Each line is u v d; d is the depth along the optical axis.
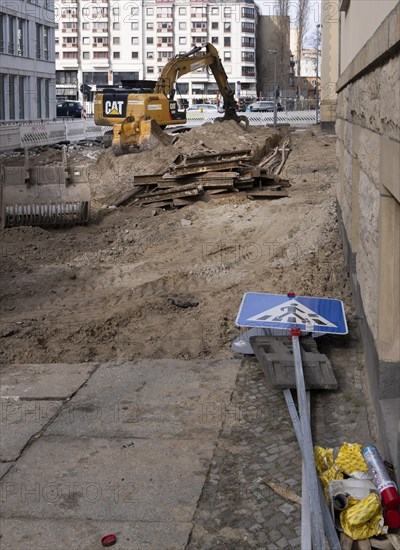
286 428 5.64
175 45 75.00
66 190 14.23
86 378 6.88
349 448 4.79
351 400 6.08
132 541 4.26
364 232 6.89
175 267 11.29
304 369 6.30
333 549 3.95
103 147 33.00
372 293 6.01
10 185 14.05
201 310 8.88
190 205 15.91
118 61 75.62
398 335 5.32
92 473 5.07
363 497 4.26
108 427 5.79
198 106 52.84
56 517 4.54
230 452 5.31
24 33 42.97
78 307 9.45
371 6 6.21
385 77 5.11
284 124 42.44
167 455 5.30
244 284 9.89
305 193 16.77
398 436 4.35
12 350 7.67
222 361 7.20
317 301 7.47
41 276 11.05
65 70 75.50
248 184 16.36
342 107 11.27
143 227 14.46
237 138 24.25
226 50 73.50
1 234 13.66
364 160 6.81
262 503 4.62
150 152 22.28
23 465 5.21
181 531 4.35
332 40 36.09
